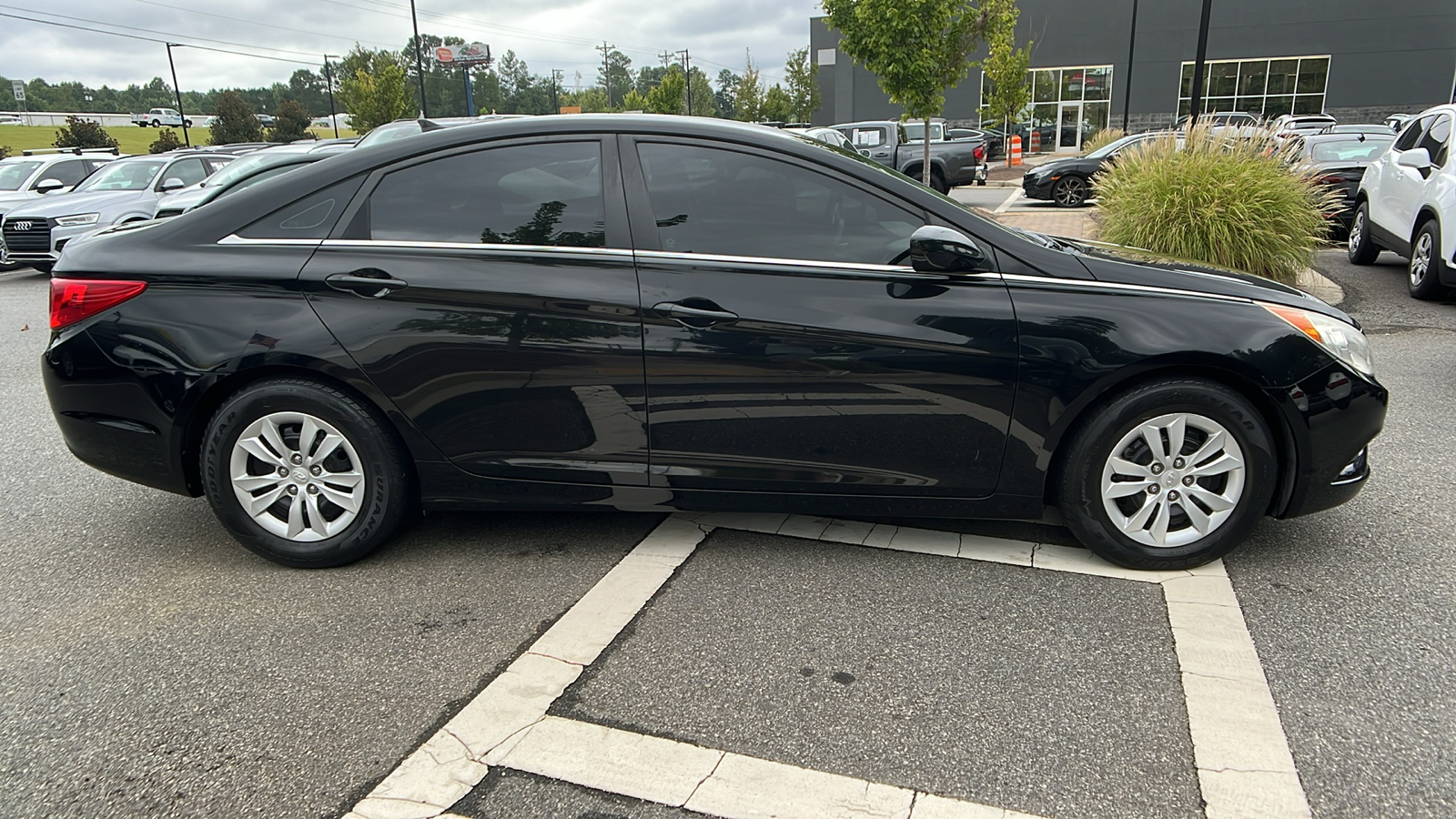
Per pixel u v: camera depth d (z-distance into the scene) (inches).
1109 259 123.4
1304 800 80.5
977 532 138.9
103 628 115.6
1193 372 118.7
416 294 120.6
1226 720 92.0
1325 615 112.3
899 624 112.0
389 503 128.2
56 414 128.6
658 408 122.1
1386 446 175.3
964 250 112.3
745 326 118.0
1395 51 1348.4
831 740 90.2
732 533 139.9
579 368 121.3
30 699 99.9
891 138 740.7
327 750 90.2
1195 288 119.0
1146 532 122.6
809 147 122.6
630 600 119.7
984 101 1530.5
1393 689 96.7
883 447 121.6
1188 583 121.1
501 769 86.7
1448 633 107.7
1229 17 1403.8
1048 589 120.3
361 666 105.3
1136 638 107.8
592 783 84.5
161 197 516.7
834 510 126.3
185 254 124.6
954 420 119.8
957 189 902.4
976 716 93.5
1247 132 338.6
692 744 89.7
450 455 126.0
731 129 124.1
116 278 124.0
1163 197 320.8
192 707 97.9
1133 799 81.0
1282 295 121.9
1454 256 294.8
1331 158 493.7
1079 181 669.9
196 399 123.6
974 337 116.9
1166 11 1424.7
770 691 98.7
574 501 128.3
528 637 111.0
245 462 127.3
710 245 120.5
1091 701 95.7
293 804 82.4
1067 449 121.7
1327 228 332.8
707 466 124.4
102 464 129.6
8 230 478.9
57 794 84.5
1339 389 116.5
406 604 120.0
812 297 118.1
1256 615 112.6
